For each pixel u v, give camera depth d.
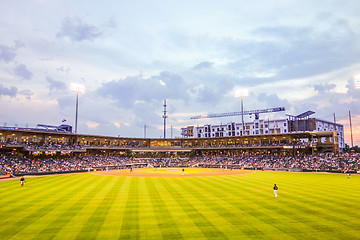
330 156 70.06
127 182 41.25
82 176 52.31
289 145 79.94
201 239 14.69
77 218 19.03
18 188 34.72
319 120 102.19
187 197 27.28
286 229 16.31
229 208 22.00
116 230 16.27
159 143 106.44
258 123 115.19
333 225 17.06
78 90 83.69
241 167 76.06
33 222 18.08
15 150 67.62
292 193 29.48
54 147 72.81
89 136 87.44
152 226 17.05
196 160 93.62
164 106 123.44
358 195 28.02
